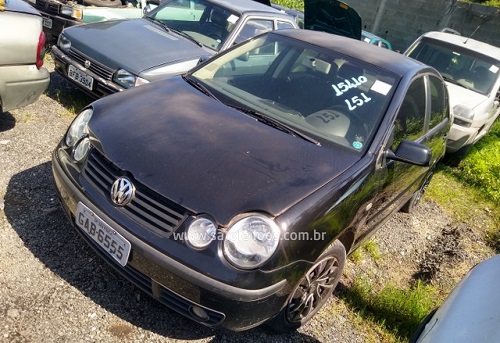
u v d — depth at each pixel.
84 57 4.40
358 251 3.82
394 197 3.51
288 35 3.59
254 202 2.15
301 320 2.70
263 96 3.08
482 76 7.13
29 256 2.66
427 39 7.81
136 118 2.62
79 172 2.44
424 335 2.04
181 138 2.46
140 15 6.41
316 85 3.12
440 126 4.08
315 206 2.28
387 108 3.00
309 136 2.75
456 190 5.98
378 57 3.41
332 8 6.68
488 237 4.95
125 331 2.38
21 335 2.20
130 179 2.25
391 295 3.26
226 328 2.20
